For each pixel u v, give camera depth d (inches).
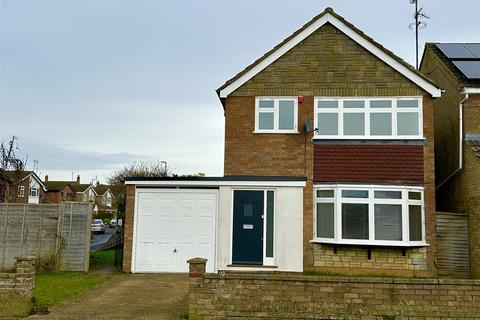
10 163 1370.6
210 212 560.7
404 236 544.1
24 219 559.8
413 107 580.7
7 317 343.0
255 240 554.3
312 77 596.7
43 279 492.1
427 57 767.1
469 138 590.2
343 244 546.6
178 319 336.8
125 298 405.7
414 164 568.7
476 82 600.1
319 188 573.6
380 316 319.6
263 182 557.9
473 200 561.3
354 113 586.9
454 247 571.5
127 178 563.5
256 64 601.0
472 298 320.2
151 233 558.9
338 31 601.6
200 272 332.5
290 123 593.3
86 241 557.9
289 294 326.6
